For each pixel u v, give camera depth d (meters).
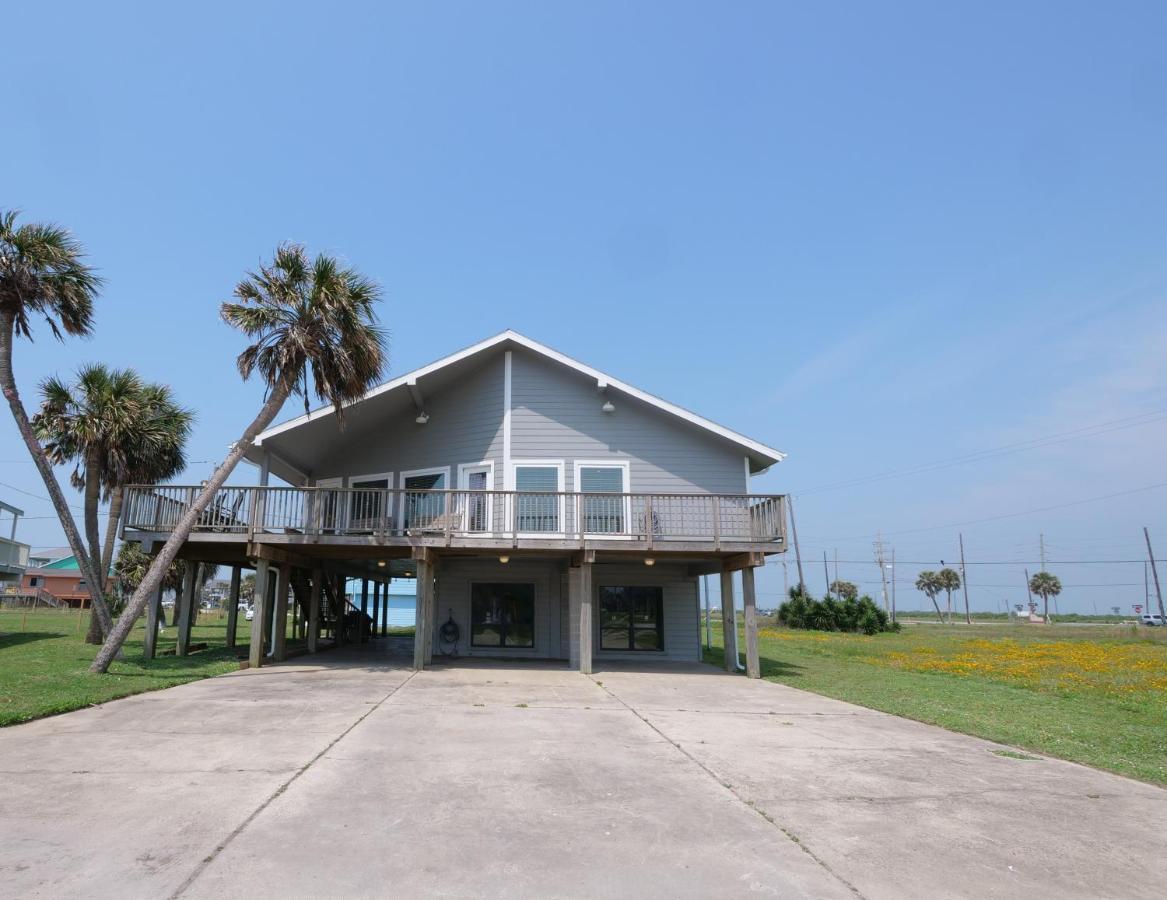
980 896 3.85
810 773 6.49
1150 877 4.15
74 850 4.18
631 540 14.84
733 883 3.93
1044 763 7.16
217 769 6.12
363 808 5.10
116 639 12.72
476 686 12.19
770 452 17.33
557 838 4.57
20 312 13.74
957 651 25.41
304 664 15.66
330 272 13.77
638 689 12.40
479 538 14.84
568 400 18.09
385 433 19.39
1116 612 134.50
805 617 45.88
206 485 13.66
